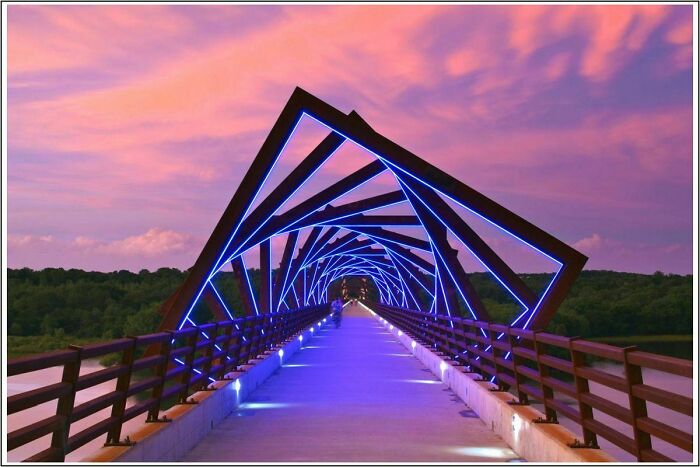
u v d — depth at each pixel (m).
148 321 46.50
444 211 12.80
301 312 30.41
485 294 65.88
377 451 8.41
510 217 12.17
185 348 8.88
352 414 11.22
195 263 13.41
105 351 5.78
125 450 6.05
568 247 12.01
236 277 19.64
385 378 16.52
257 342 17.23
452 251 16.27
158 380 7.61
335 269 70.94
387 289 69.25
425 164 12.56
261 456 8.10
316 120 13.06
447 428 10.02
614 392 29.08
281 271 27.94
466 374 12.71
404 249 34.41
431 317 20.86
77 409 5.39
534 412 8.28
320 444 8.82
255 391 14.06
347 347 27.78
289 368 18.98
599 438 18.84
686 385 26.25
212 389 10.32
